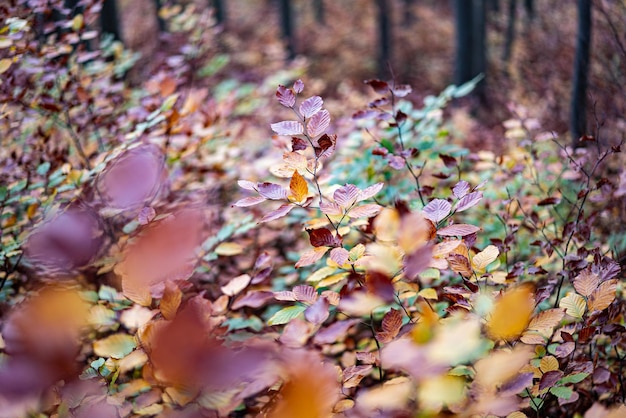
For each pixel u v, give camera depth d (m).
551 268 1.74
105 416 0.77
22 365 0.36
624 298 1.60
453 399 0.70
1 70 1.66
